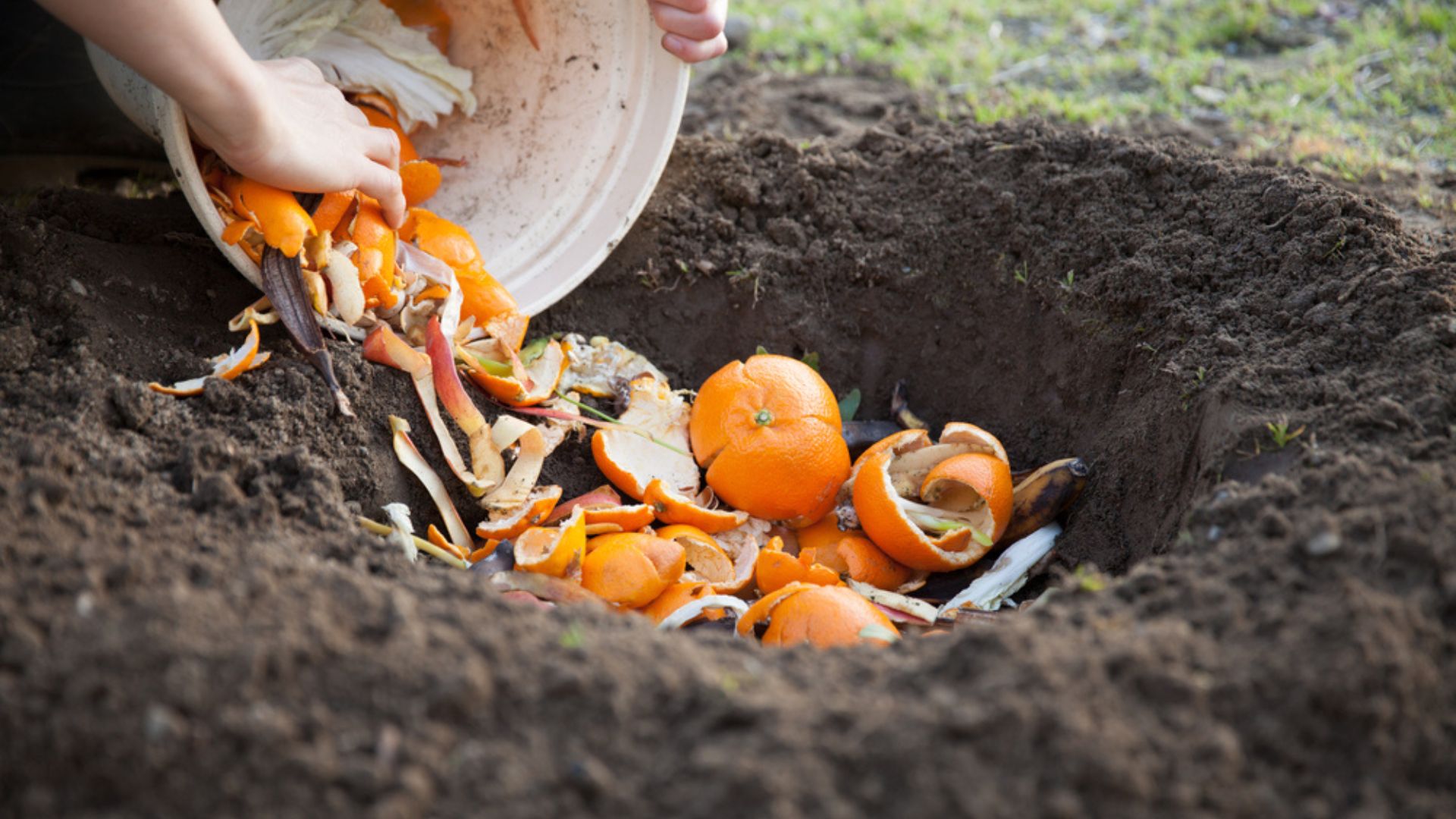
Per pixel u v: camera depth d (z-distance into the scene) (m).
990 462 2.65
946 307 3.21
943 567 2.62
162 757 1.46
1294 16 4.50
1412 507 1.87
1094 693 1.57
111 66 2.55
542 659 1.65
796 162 3.38
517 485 2.60
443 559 2.45
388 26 3.03
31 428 2.11
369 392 2.59
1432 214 3.20
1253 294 2.71
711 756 1.48
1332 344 2.45
